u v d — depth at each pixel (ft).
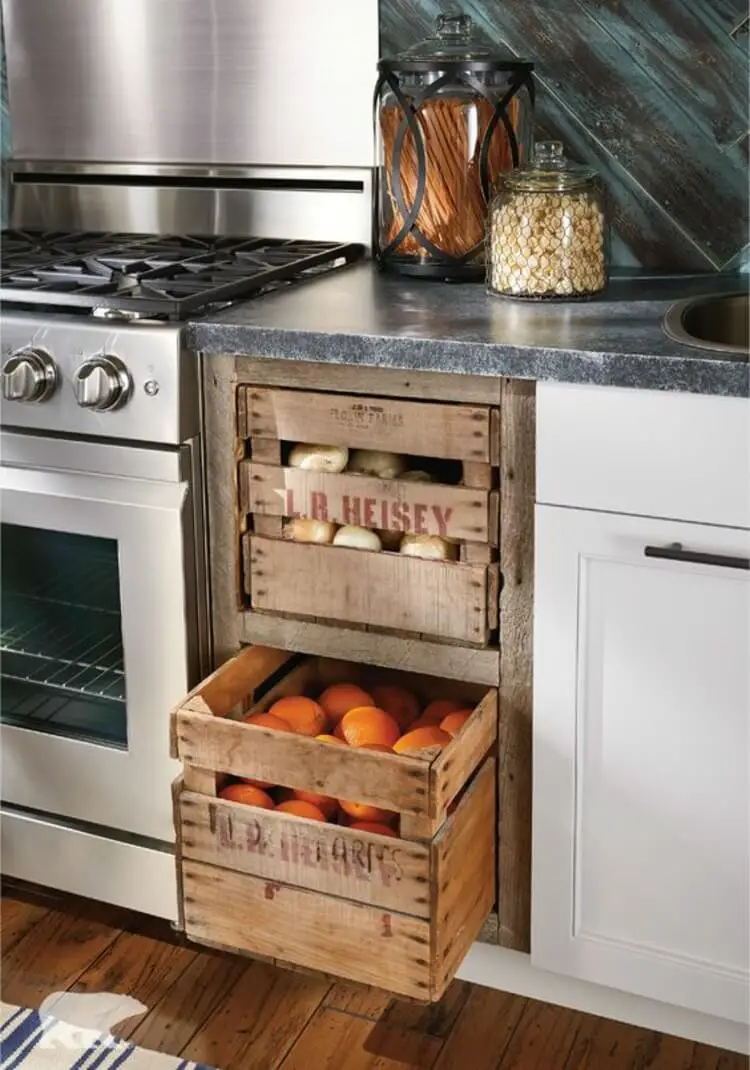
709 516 5.57
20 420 6.64
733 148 7.32
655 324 6.12
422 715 7.11
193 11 8.18
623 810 6.18
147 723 6.91
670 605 5.80
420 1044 6.60
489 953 6.92
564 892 6.39
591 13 7.41
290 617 6.67
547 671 6.10
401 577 6.30
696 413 5.47
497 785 6.46
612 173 7.59
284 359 6.23
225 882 6.25
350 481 6.28
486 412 5.90
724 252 7.47
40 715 7.28
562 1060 6.48
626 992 6.66
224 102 8.27
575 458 5.75
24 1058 6.55
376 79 7.87
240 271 7.12
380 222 7.48
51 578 6.99
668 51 7.32
